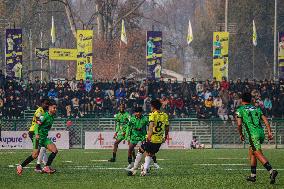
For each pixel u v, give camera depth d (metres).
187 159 56.88
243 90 87.31
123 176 39.41
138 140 46.91
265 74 163.62
